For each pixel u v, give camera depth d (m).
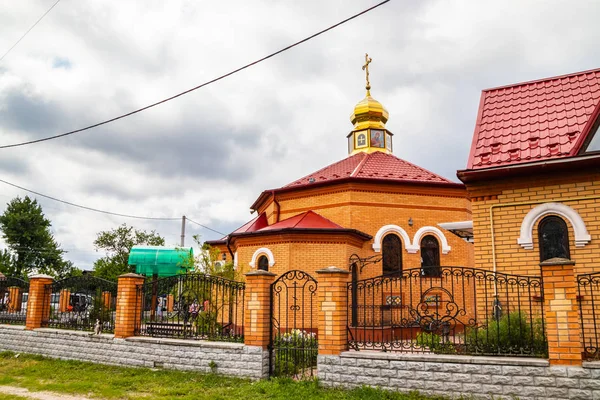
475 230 9.90
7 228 42.12
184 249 15.40
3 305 14.46
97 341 11.42
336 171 19.45
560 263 7.02
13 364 11.52
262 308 9.23
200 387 8.62
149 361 10.41
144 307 11.42
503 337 7.64
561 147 9.71
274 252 15.98
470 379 7.28
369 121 22.52
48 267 41.97
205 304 11.17
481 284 9.57
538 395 6.84
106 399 8.11
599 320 8.52
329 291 8.55
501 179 9.77
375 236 16.66
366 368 8.02
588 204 9.00
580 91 11.27
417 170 19.03
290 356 9.69
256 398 7.80
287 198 18.69
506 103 12.07
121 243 42.03
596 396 6.55
